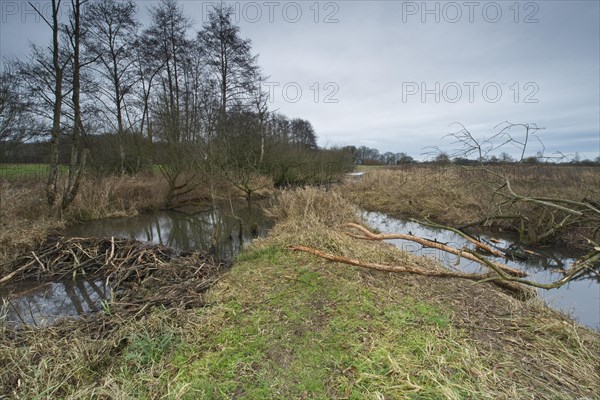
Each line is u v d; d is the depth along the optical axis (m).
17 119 11.27
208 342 2.67
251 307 3.29
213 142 8.52
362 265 4.19
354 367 2.31
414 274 4.12
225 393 2.08
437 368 2.26
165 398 2.03
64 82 11.16
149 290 4.23
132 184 11.57
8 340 2.74
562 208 4.87
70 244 5.78
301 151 18.23
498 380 2.17
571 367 2.34
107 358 2.49
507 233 7.82
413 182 12.71
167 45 18.05
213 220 9.81
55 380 2.18
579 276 5.21
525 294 3.88
